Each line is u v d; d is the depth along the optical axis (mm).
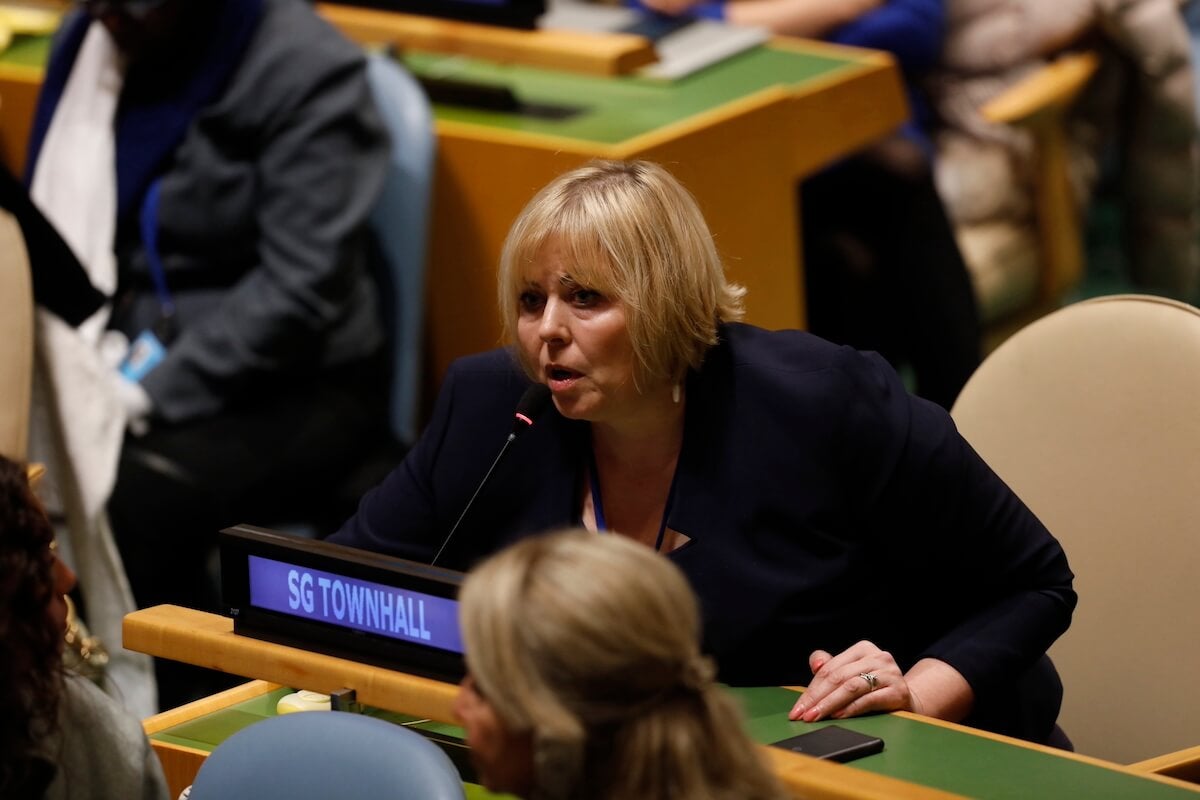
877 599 7012
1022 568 6977
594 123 11250
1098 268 18188
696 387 6820
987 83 14758
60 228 11320
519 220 6605
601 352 6484
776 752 5344
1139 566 7637
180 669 10586
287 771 5379
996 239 14609
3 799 5098
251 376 10828
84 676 6004
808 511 6750
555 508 7047
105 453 9664
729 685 6773
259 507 10711
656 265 6434
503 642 3965
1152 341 7664
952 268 13531
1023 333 8031
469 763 5926
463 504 7223
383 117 11211
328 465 10945
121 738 5434
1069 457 7828
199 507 10492
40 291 9523
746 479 6738
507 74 12422
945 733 5934
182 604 10594
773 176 11758
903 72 14477
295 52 10977
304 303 10758
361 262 11078
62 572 5320
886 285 13562
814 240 13586
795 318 12109
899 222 13461
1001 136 14609
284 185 10875
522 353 6773
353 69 11008
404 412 11391
